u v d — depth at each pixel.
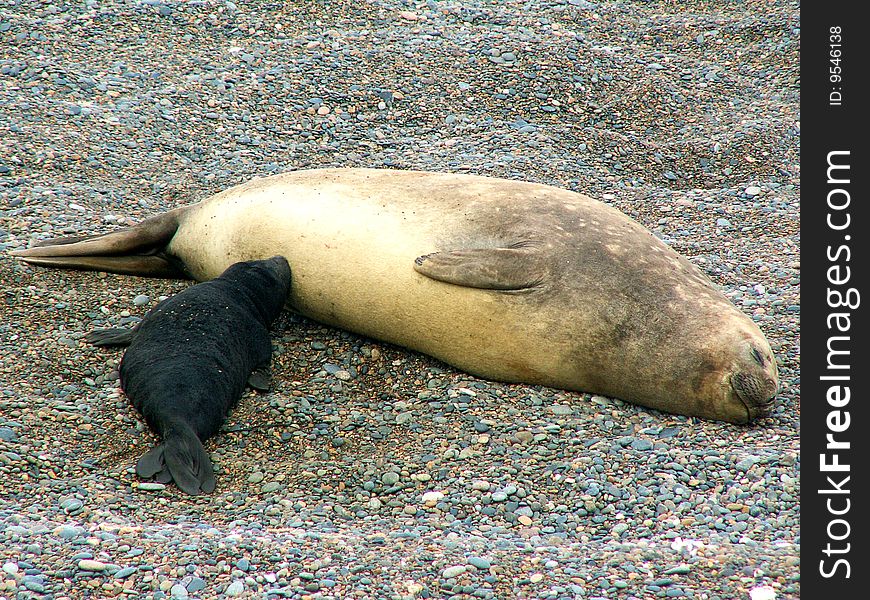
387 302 23.92
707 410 21.66
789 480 18.97
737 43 48.66
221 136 37.06
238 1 46.56
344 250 24.38
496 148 37.41
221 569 15.68
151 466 19.06
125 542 16.39
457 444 20.94
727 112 42.19
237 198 26.61
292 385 23.23
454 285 22.77
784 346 24.75
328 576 15.62
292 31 44.94
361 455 20.66
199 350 21.08
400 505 19.02
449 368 24.27
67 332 24.19
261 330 23.41
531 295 22.44
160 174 34.00
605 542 17.47
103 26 42.75
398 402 22.73
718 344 21.38
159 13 44.38
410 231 23.92
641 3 53.81
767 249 30.72
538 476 19.72
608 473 19.67
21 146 33.59
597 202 25.22
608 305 22.22
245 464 20.16
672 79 44.91
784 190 35.62
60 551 16.00
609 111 41.47
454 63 43.03
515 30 47.12
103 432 20.59
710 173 37.66
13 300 25.22
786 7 50.94
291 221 25.27
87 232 28.97
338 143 37.56
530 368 23.19
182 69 40.78
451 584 15.50
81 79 38.59
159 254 28.12
